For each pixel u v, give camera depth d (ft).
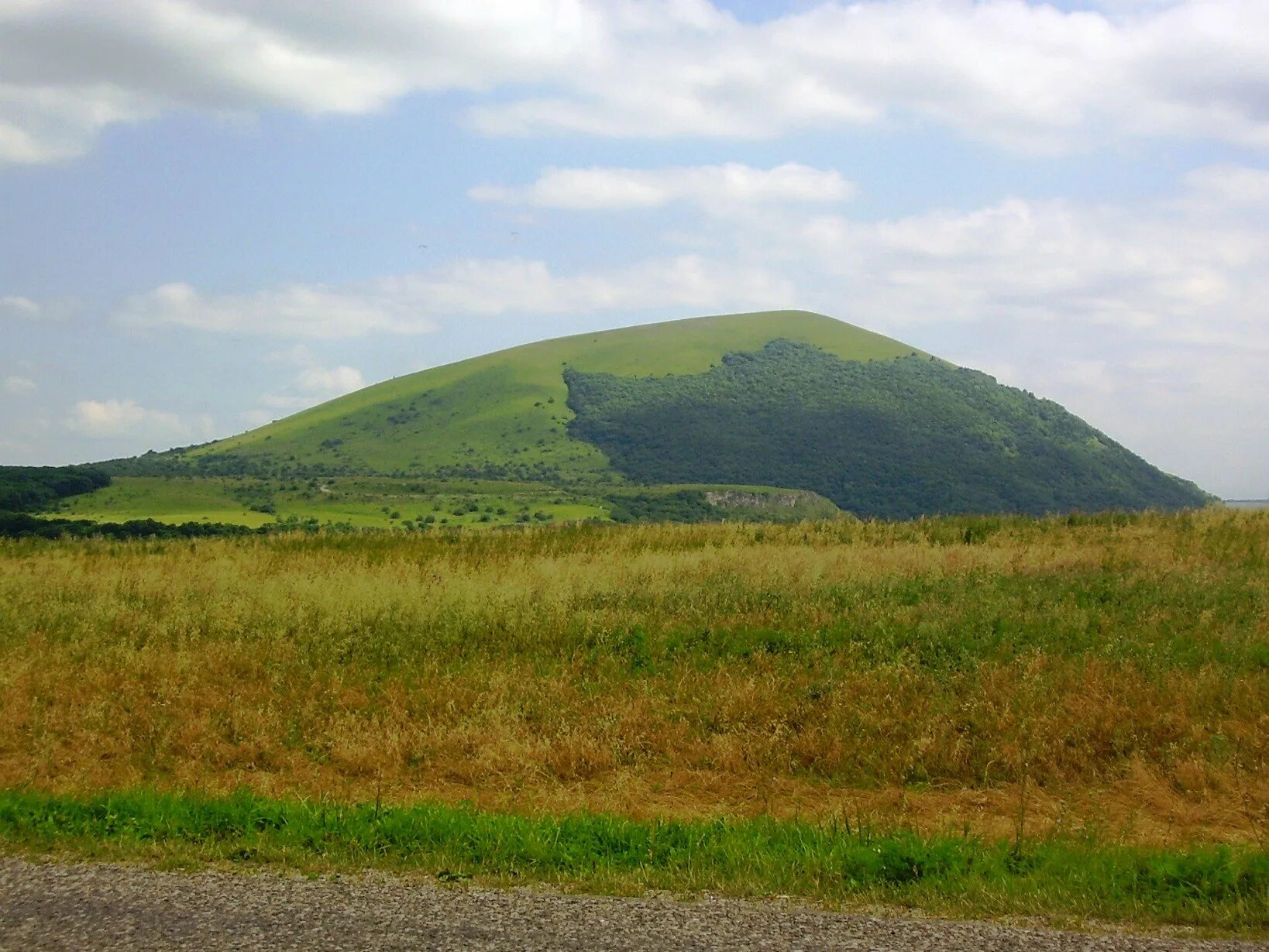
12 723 35.09
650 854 21.43
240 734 34.81
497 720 35.04
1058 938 16.38
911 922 17.06
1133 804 29.50
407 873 19.38
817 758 32.76
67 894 17.65
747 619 46.16
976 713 34.99
